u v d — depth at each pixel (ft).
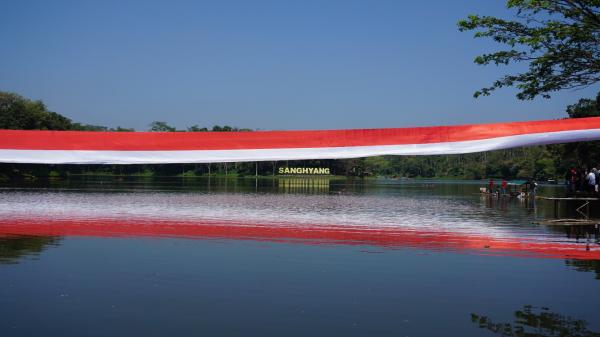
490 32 42.47
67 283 19.66
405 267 22.53
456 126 19.76
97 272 21.33
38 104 326.03
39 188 119.14
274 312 16.62
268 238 29.45
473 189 155.84
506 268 22.38
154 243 27.48
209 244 27.32
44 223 33.81
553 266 22.71
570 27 38.83
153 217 39.70
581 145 156.66
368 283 19.97
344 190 138.82
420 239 30.27
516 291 18.89
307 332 14.88
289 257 24.35
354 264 23.07
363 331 14.93
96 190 110.01
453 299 17.88
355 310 16.79
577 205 68.44
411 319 15.94
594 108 152.35
